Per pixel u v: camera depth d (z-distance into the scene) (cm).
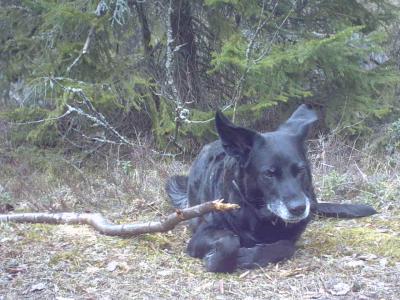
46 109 272
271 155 148
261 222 154
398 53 307
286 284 143
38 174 253
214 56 257
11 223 183
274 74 256
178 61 281
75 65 269
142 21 281
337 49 256
